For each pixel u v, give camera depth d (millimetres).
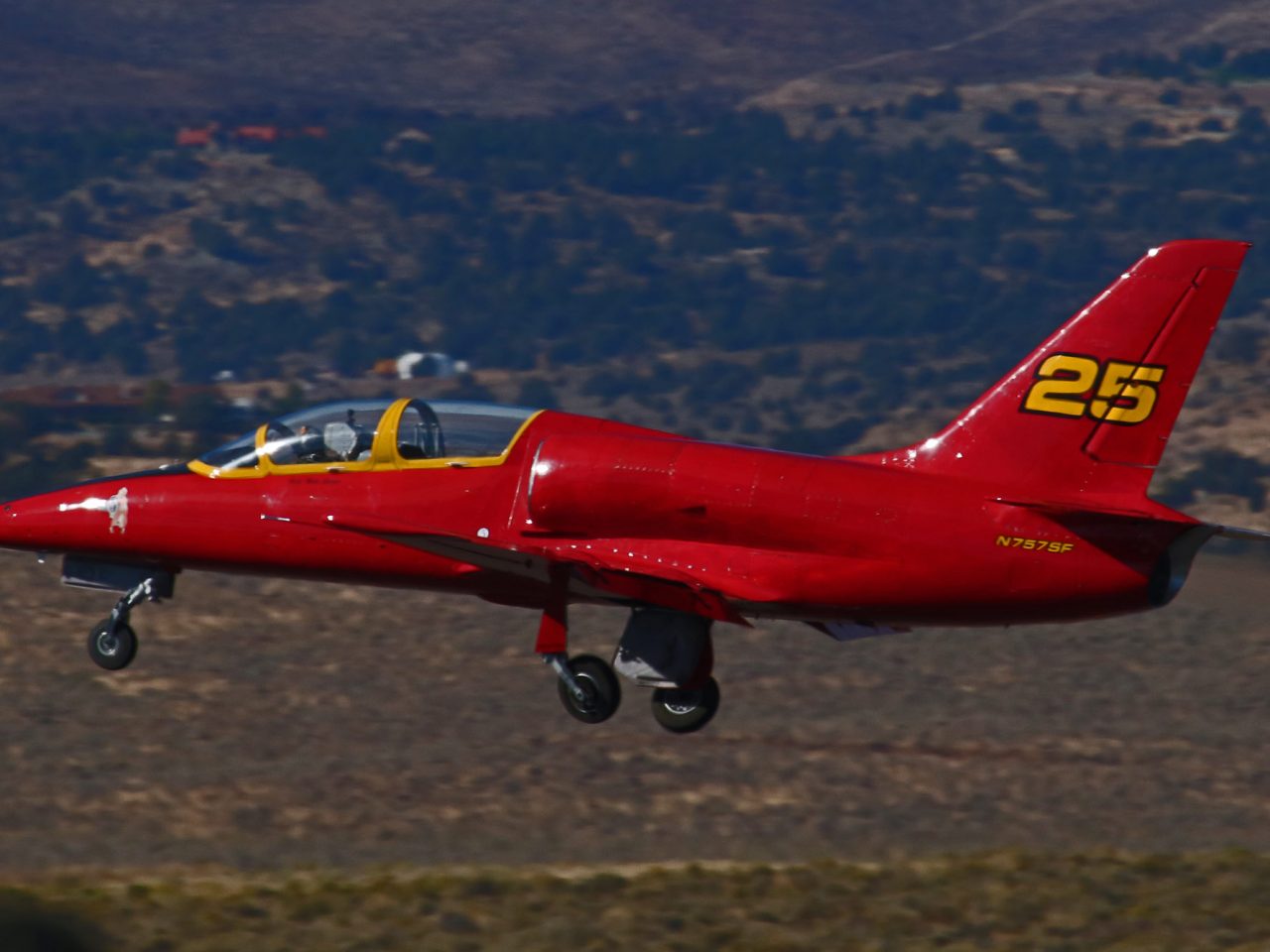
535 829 106125
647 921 63344
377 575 77438
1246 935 61469
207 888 70000
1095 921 63781
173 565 80625
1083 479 70500
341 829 104688
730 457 71125
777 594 70250
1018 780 125250
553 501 71688
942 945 60969
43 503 80688
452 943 59625
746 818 111062
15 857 87938
